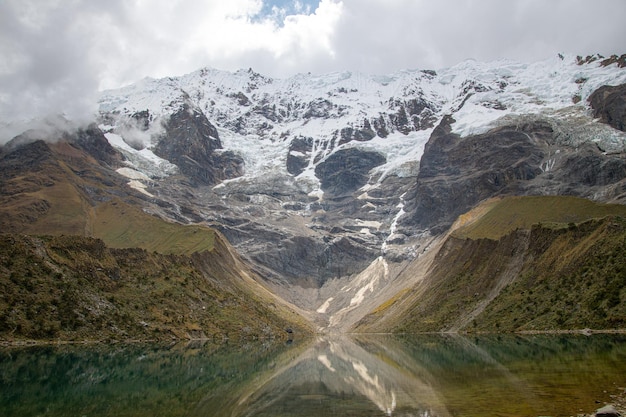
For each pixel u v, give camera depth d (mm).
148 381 74188
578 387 54406
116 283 166000
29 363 88062
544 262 168750
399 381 70812
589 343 98250
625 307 120375
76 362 92250
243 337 183500
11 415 50719
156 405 56469
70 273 150500
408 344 148250
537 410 44500
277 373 85250
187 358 108438
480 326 164000
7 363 87062
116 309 150000
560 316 135500
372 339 196250
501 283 187375
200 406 55875
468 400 51406
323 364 100500
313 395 61719
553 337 117375
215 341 163875
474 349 110812
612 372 63188
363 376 78938
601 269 140875
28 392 63344
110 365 90125
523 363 76875
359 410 50812
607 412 39844
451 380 66500
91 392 64250
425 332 195625
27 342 116625
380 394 60344
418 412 47750
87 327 133375
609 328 118500
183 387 69125
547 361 76500
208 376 80438
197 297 192625
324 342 193125
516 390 55000
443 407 48406
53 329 125188
